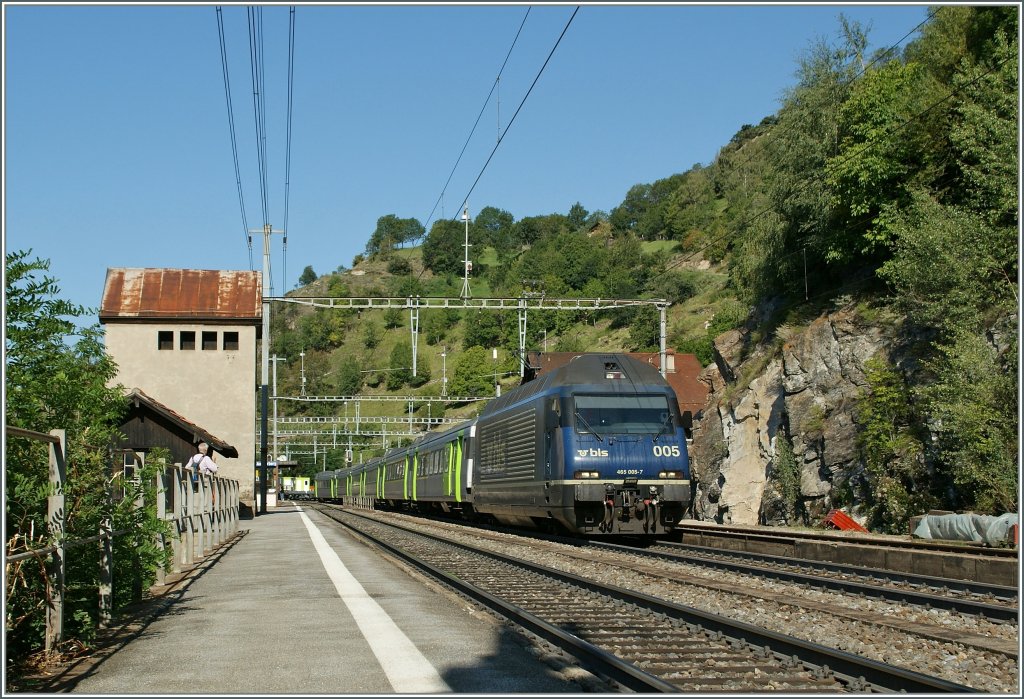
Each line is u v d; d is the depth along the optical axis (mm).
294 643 8672
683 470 22703
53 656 7844
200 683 7027
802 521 32812
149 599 11906
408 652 8211
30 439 7707
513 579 14758
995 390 22891
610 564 16922
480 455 31266
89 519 9008
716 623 9391
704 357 81750
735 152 150125
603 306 34562
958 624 10555
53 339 9867
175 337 47938
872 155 34062
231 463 47375
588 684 7020
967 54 32844
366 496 63750
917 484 27453
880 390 29062
